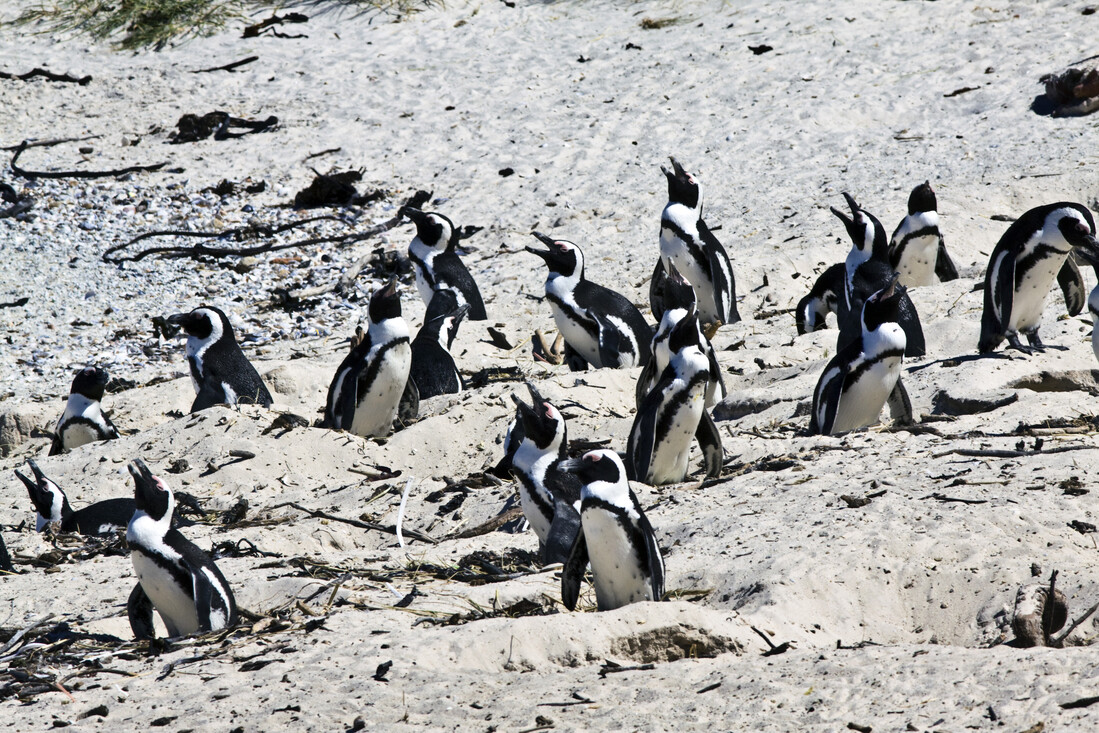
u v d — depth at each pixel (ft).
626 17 189.78
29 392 105.09
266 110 171.83
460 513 58.23
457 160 154.20
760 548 43.29
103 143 166.30
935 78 154.71
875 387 60.49
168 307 125.80
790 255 112.68
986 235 114.21
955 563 40.55
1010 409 60.64
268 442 73.00
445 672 34.83
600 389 78.69
